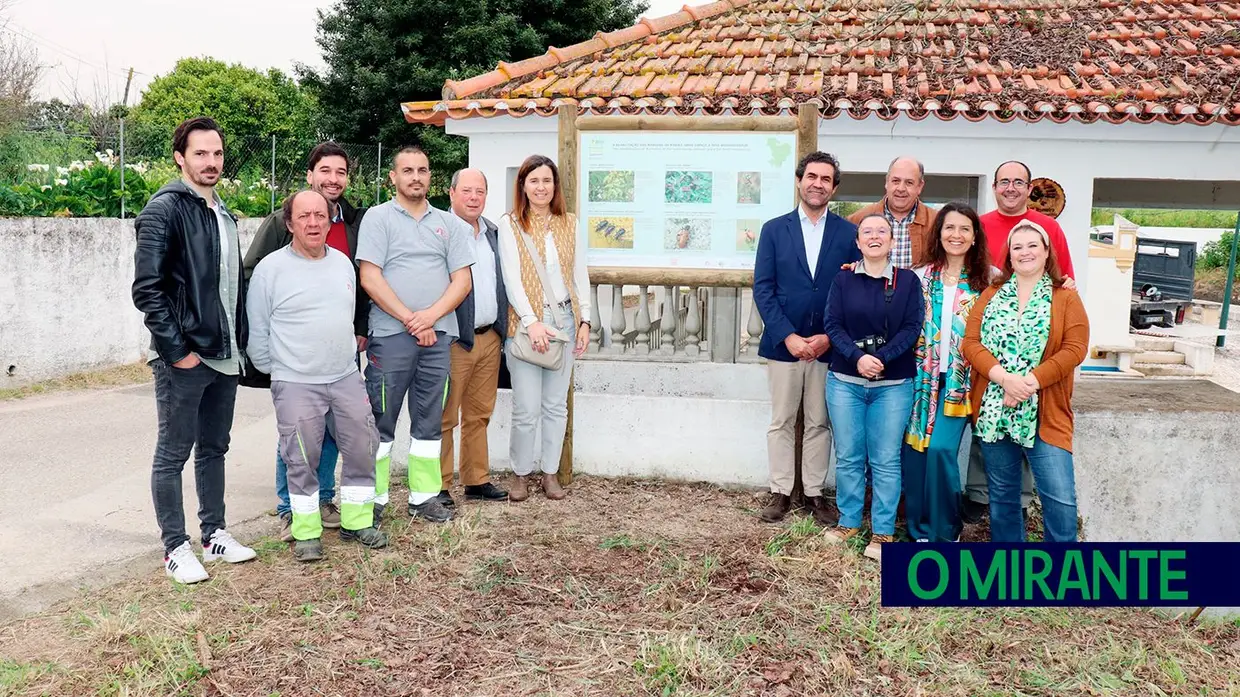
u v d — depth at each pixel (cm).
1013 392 445
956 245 471
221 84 3894
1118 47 787
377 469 510
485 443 570
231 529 514
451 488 597
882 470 488
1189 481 543
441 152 2272
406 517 536
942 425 481
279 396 458
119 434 736
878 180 1065
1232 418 538
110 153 1198
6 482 602
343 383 471
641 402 612
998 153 714
